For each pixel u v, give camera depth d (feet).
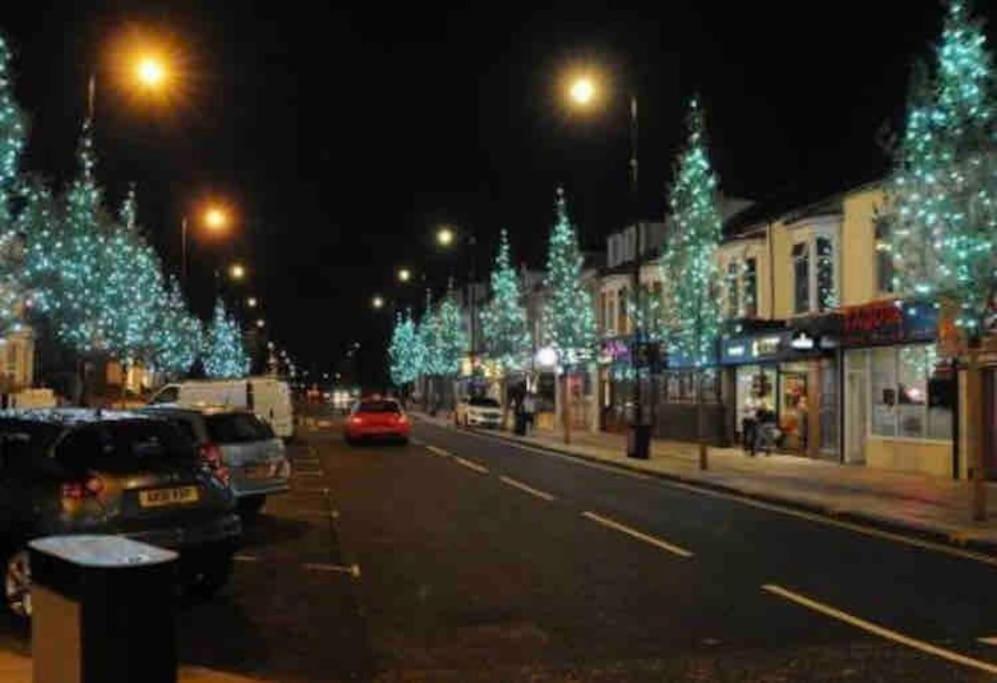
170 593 19.13
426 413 279.90
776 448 113.80
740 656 31.48
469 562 47.60
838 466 98.78
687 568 46.11
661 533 56.85
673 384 147.54
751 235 116.57
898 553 50.65
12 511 34.78
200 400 116.37
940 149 62.44
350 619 36.63
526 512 65.77
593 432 175.83
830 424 105.19
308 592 41.11
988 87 61.87
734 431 127.03
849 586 42.09
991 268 60.18
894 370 94.68
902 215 68.49
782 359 109.40
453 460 110.42
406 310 410.52
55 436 35.81
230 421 61.26
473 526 59.31
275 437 63.21
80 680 18.63
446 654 32.12
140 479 35.96
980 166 60.85
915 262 68.54
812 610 37.65
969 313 60.80
